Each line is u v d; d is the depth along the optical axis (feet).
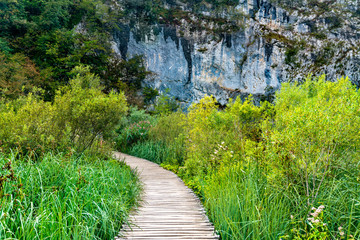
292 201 16.17
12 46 96.84
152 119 70.54
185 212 18.66
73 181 17.04
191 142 34.53
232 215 15.87
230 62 145.59
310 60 159.63
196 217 17.66
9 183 14.39
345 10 176.86
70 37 104.88
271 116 30.76
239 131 29.17
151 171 34.45
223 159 25.23
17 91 67.51
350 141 15.34
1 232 11.07
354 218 13.74
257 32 153.89
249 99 32.58
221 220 15.81
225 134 30.81
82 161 24.66
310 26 169.07
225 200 16.85
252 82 147.54
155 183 27.96
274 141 16.51
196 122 33.12
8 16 96.27
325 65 160.86
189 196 22.94
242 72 147.02
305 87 41.86
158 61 136.98
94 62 113.09
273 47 154.10
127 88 112.57
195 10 147.64
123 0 137.69
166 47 138.92
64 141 25.30
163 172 33.86
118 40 131.64
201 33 143.84
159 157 43.06
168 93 134.62
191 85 139.54
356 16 175.94
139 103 110.11
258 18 160.66
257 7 161.79
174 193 23.94
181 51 140.56
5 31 100.17
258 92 147.02
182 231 15.30
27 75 81.82
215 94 141.08
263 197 16.71
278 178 16.74
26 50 99.96
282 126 18.93
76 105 27.81
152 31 137.80
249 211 15.35
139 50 135.03
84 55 109.60
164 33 139.44
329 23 171.42
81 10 124.57
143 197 22.48
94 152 30.19
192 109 34.88
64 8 117.91
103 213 14.66
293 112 16.37
